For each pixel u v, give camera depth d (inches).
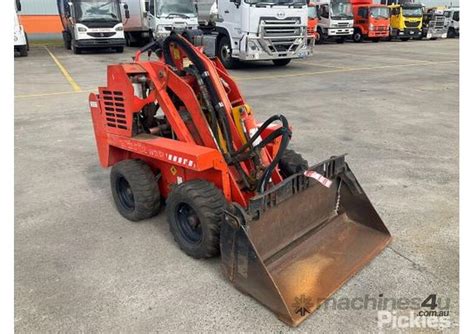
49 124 287.6
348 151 221.6
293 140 240.5
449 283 115.1
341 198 139.3
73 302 111.0
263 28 464.1
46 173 203.2
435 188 175.2
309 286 111.1
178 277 120.5
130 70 142.8
